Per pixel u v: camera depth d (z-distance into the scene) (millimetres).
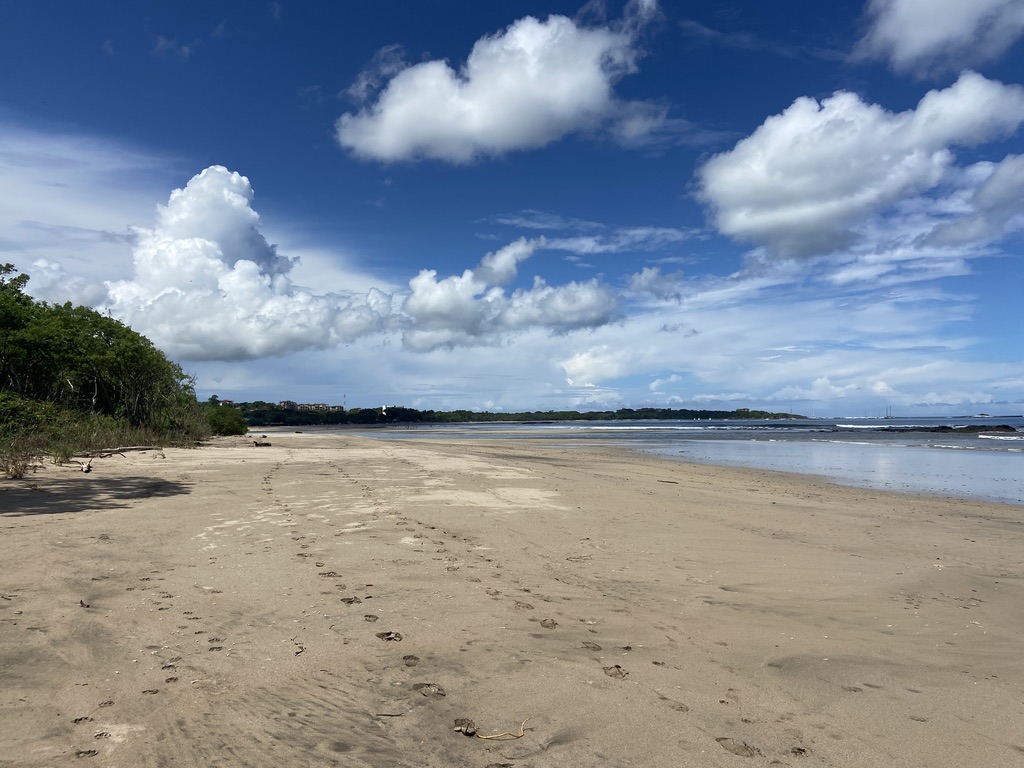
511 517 10008
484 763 2977
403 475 16031
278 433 73062
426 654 4281
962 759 3180
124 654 4016
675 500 12891
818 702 3822
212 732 3107
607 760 3045
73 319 30531
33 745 2883
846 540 9305
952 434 62281
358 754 2988
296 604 5211
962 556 8406
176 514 9250
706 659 4457
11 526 7891
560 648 4512
